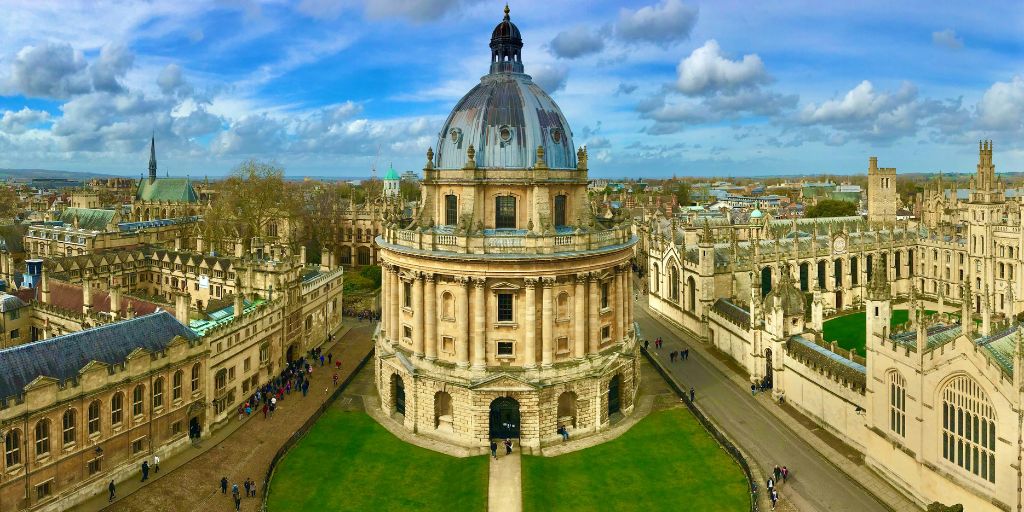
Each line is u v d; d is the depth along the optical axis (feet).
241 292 324.60
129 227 587.68
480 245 249.75
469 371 250.98
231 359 279.69
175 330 252.42
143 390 231.71
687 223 506.48
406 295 273.33
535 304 250.78
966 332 185.98
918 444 202.39
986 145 449.89
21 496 192.75
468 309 252.62
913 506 204.03
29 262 367.86
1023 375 166.71
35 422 195.72
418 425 261.44
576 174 275.39
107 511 205.05
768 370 312.29
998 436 174.29
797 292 297.33
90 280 322.14
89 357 219.61
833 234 465.06
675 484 221.25
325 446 250.37
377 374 304.09
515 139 264.31
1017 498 169.37
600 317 269.23
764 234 545.44
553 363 253.85
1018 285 408.87
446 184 269.44
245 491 219.20
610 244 271.08
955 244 475.31
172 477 228.02
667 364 351.87
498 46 290.35
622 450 246.27
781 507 206.08
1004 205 444.14
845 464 232.32
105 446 217.97
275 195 574.56
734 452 236.84
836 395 252.62
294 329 349.20
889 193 623.36
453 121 278.87
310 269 409.08
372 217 651.66
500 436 252.83
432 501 212.84
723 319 369.50
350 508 208.33
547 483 222.28
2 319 310.65
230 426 271.49
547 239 248.32
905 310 465.06
